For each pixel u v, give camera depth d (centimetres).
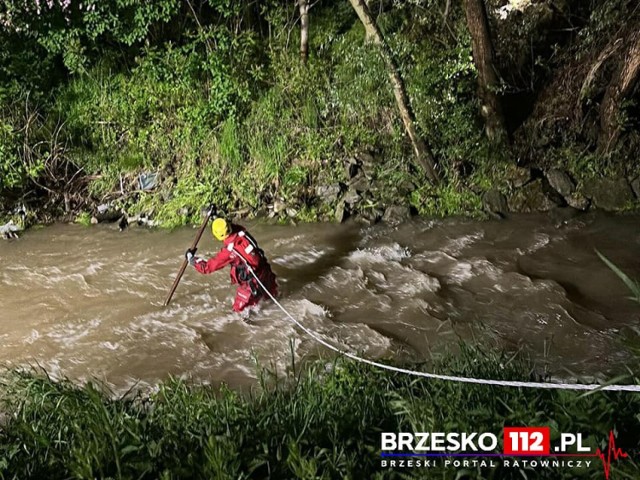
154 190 1077
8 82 1088
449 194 1013
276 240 937
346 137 1073
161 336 697
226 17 1128
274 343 675
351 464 362
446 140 1042
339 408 455
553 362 610
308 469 344
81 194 1083
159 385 530
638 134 1021
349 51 1106
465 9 937
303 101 1099
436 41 1079
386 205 1007
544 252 859
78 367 647
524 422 387
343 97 1087
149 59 1076
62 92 1138
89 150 1117
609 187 994
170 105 1108
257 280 712
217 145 1090
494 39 1092
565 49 1063
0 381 612
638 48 916
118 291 802
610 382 346
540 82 1097
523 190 1004
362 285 788
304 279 809
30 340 698
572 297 738
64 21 1067
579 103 1030
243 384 608
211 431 405
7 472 374
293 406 463
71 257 910
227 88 1066
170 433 404
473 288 771
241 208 1036
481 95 1016
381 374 528
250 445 389
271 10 1114
